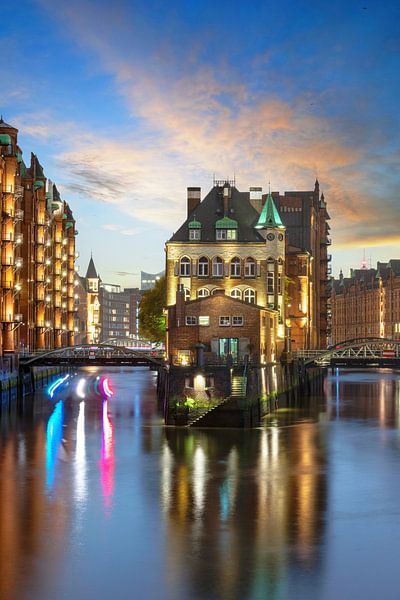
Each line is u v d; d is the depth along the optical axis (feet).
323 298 497.87
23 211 393.91
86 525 122.72
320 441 199.00
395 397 334.03
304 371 337.52
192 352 257.75
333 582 99.86
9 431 217.15
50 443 195.72
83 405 292.61
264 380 253.24
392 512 130.00
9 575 102.01
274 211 315.58
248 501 137.08
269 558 107.96
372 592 96.94
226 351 258.78
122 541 115.03
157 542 114.62
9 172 334.65
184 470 162.09
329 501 137.08
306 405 295.69
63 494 141.90
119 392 361.92
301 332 395.96
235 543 114.21
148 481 151.84
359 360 334.85
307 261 399.03
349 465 167.94
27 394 333.42
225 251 312.29
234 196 325.62
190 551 110.73
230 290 311.27
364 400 318.65
